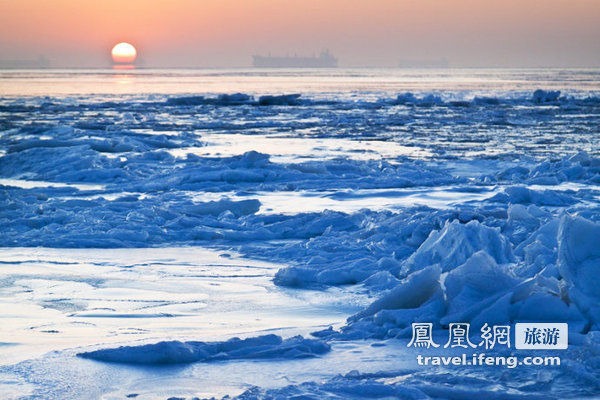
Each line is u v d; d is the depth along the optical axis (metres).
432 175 19.25
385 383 4.58
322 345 5.46
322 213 12.86
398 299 6.43
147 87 108.69
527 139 31.94
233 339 5.58
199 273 9.28
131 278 8.96
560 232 6.37
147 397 4.48
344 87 111.44
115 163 21.12
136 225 12.05
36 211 13.41
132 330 6.48
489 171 21.25
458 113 50.53
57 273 9.20
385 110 54.41
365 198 15.94
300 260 10.02
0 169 20.86
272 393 4.46
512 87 111.81
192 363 5.21
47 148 22.28
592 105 60.47
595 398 4.29
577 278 6.05
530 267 7.89
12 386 4.68
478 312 5.96
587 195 16.00
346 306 7.64
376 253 10.14
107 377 4.87
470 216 11.52
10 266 9.59
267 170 19.22
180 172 19.33
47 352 5.48
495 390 4.41
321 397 4.36
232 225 12.40
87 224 12.14
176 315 7.24
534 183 18.19
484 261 6.32
